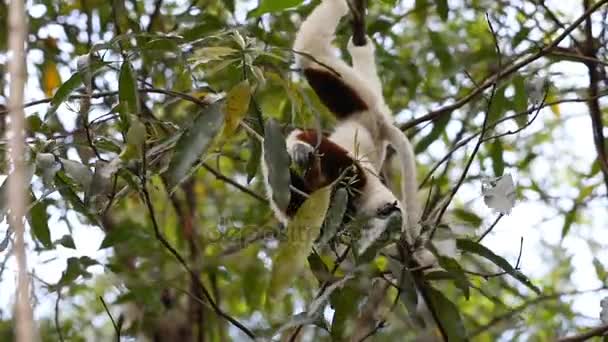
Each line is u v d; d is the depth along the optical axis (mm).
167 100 4285
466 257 3805
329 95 4484
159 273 4230
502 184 3086
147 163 3111
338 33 5273
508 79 4285
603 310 3428
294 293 4254
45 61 4805
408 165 4207
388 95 5418
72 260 3553
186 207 5121
